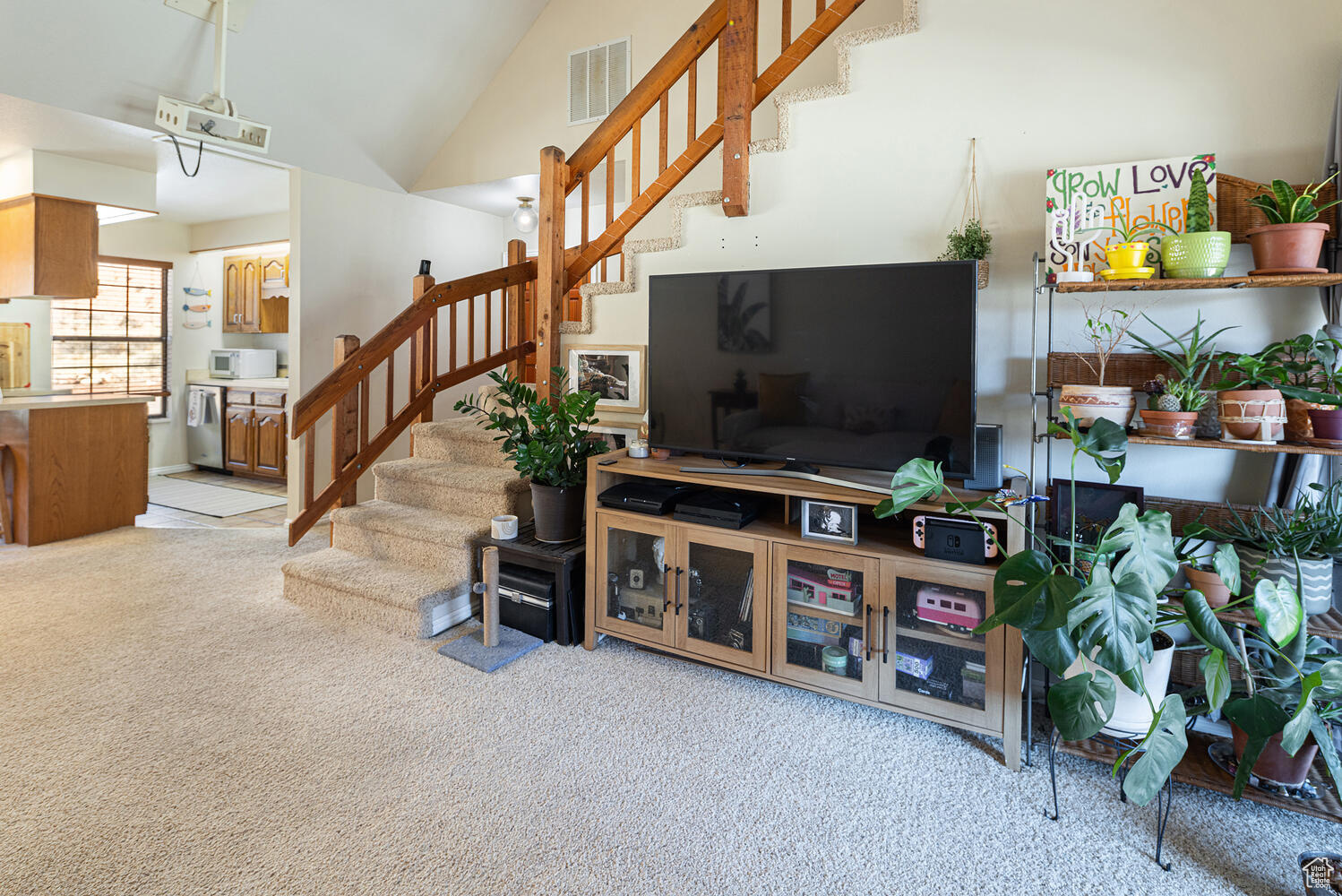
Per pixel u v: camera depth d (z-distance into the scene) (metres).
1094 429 1.80
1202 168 2.14
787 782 1.95
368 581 3.03
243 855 1.63
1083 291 2.33
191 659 2.65
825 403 2.42
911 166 2.60
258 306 6.42
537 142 4.62
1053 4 2.37
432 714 2.28
